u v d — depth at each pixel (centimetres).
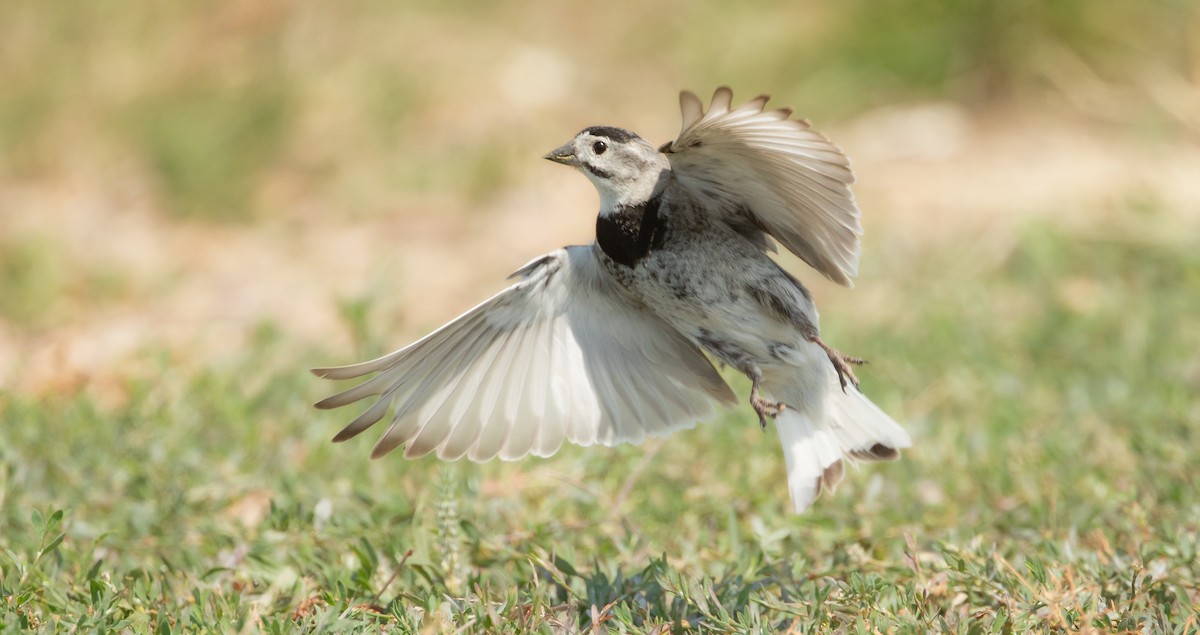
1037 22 1947
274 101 2008
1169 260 1534
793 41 2055
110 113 2020
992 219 1645
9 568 793
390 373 810
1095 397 1171
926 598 741
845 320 1414
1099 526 886
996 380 1227
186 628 723
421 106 2038
